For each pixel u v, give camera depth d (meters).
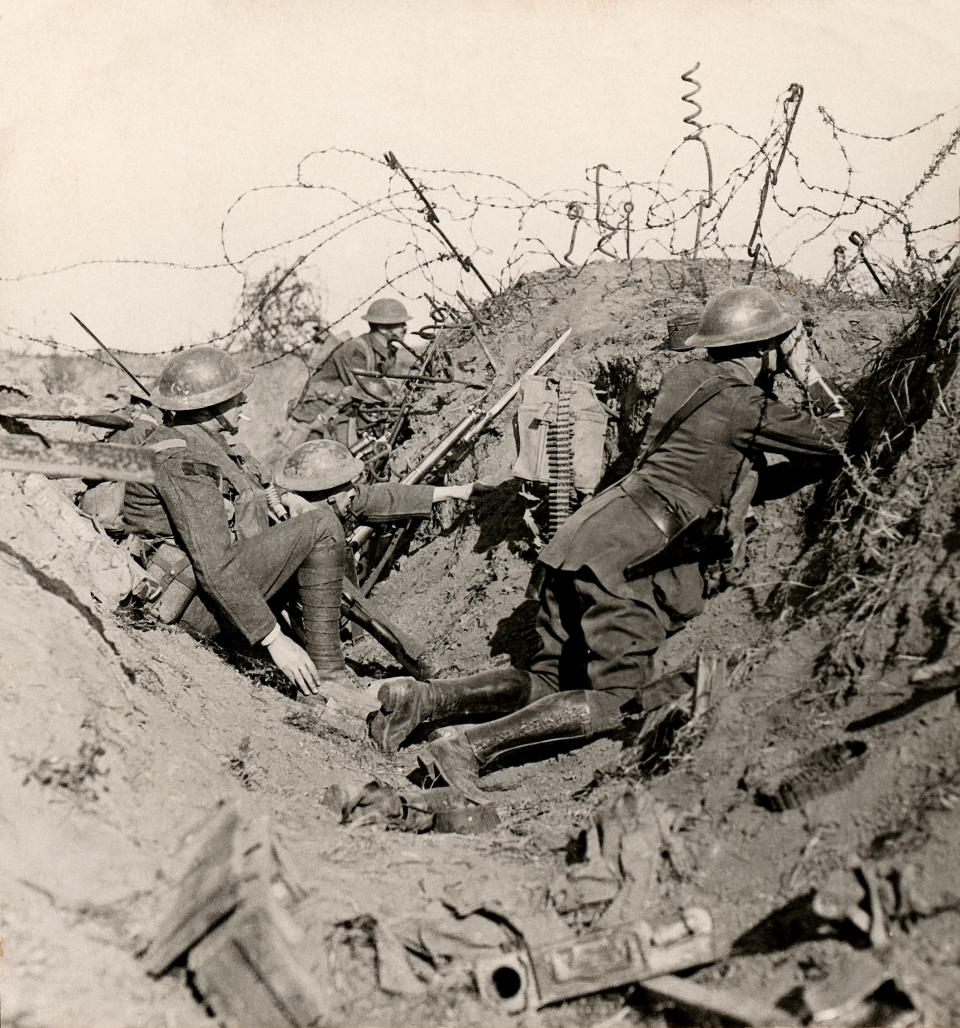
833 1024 2.44
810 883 2.86
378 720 4.62
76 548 4.61
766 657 3.77
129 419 5.21
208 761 3.67
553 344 7.04
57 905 2.77
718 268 8.16
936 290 5.00
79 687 3.49
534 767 4.25
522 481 6.19
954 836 2.75
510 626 5.74
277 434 13.34
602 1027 2.72
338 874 3.22
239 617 4.82
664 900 3.01
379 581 7.57
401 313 10.48
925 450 4.08
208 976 2.64
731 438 4.45
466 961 2.90
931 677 3.19
